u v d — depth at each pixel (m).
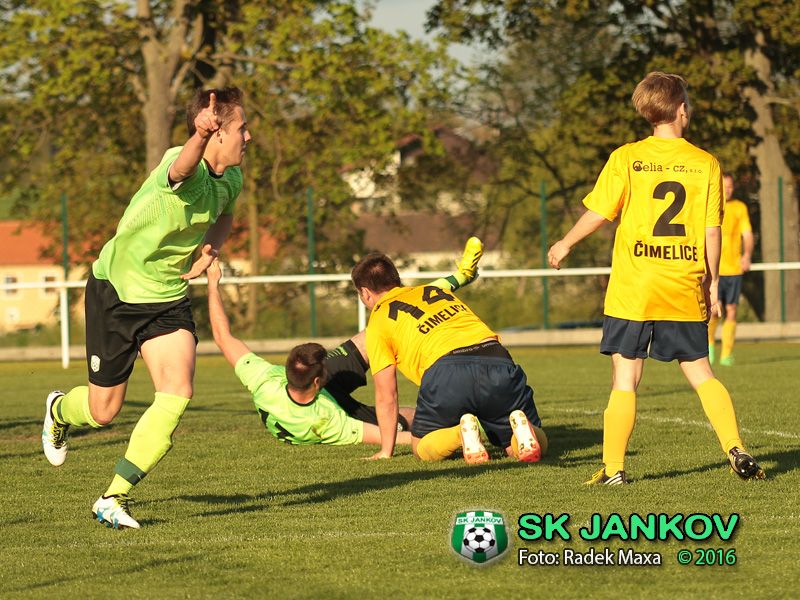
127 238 14.12
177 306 14.59
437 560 12.24
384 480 17.62
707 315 16.36
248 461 20.09
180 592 11.16
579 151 92.00
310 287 60.16
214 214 14.34
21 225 96.12
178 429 25.05
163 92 72.62
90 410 15.35
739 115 73.69
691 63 73.06
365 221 96.12
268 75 72.81
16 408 32.06
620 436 16.48
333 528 14.00
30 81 78.19
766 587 10.97
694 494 15.55
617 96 76.19
